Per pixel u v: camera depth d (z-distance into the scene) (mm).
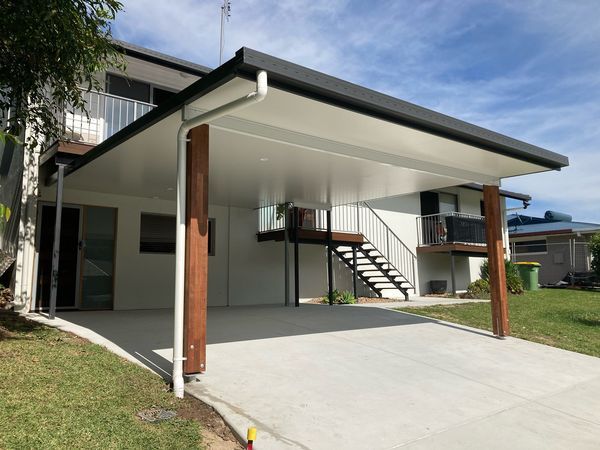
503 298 7879
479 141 6312
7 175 9688
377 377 5266
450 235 14844
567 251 21312
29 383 4047
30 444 3008
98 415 3611
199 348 4645
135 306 10188
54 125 6957
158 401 4133
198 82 4320
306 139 5875
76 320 7797
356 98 4730
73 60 5637
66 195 9438
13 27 4992
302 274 13055
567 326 9148
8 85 5895
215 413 4016
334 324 8102
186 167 4887
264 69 3920
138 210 10422
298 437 3654
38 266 9164
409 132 5738
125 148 6305
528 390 5238
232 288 11797
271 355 5820
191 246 4680
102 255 9992
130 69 10766
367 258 13633
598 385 5586
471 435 3938
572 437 4051
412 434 3871
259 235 12250
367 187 9398
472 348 6906
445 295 15016
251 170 7801
